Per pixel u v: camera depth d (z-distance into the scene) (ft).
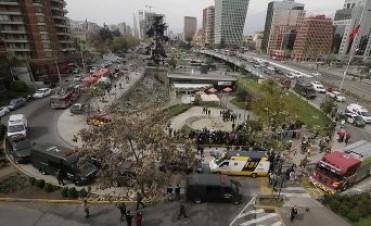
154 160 62.18
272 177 88.12
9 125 122.11
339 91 211.82
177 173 75.97
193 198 79.30
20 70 230.48
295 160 106.52
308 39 492.54
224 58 448.65
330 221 73.36
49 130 134.00
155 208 77.00
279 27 606.14
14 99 173.68
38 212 74.64
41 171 93.35
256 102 149.38
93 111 157.58
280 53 543.80
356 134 138.21
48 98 195.62
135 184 69.87
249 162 92.94
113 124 62.69
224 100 210.59
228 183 79.36
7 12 235.20
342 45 507.30
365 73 347.97
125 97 203.21
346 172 82.38
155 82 285.84
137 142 61.98
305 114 160.97
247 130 129.08
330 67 403.34
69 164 85.71
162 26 333.42
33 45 252.21
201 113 170.09
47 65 263.08
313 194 85.51
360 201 79.00
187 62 438.81
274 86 170.60
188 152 71.05
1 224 69.77
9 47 249.34
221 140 117.29
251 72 293.23
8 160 102.68
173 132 127.95
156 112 74.33
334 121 148.87
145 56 457.68
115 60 400.67
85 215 73.72
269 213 76.33
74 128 136.77
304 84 205.26
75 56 337.31
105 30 530.68
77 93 197.06
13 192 82.38
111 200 79.20
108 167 65.00
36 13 243.81
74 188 80.89
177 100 205.67
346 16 501.97
